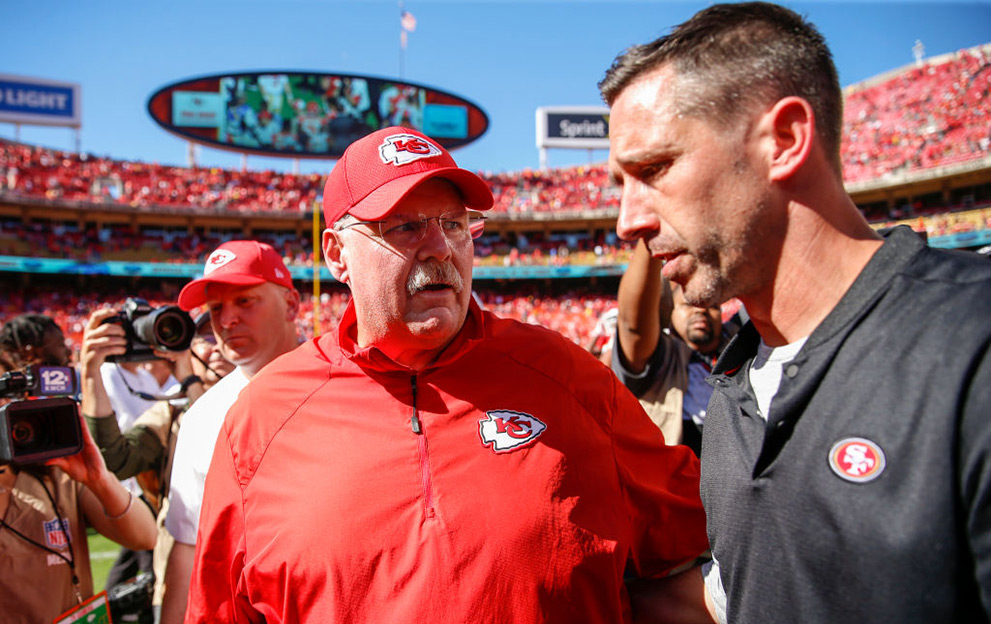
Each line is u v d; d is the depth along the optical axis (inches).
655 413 104.9
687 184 44.4
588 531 58.5
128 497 100.2
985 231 900.6
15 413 80.8
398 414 62.7
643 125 45.9
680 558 67.2
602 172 1337.4
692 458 72.7
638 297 95.0
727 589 47.9
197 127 1184.8
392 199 60.3
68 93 1198.9
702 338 107.0
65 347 134.0
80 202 1077.1
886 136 1108.5
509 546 56.2
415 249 62.4
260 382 69.7
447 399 62.6
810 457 40.7
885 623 36.6
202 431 93.8
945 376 36.6
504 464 59.5
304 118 1227.9
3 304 1000.2
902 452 37.1
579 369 67.1
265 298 106.3
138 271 1050.7
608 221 1240.8
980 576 34.8
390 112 1249.4
